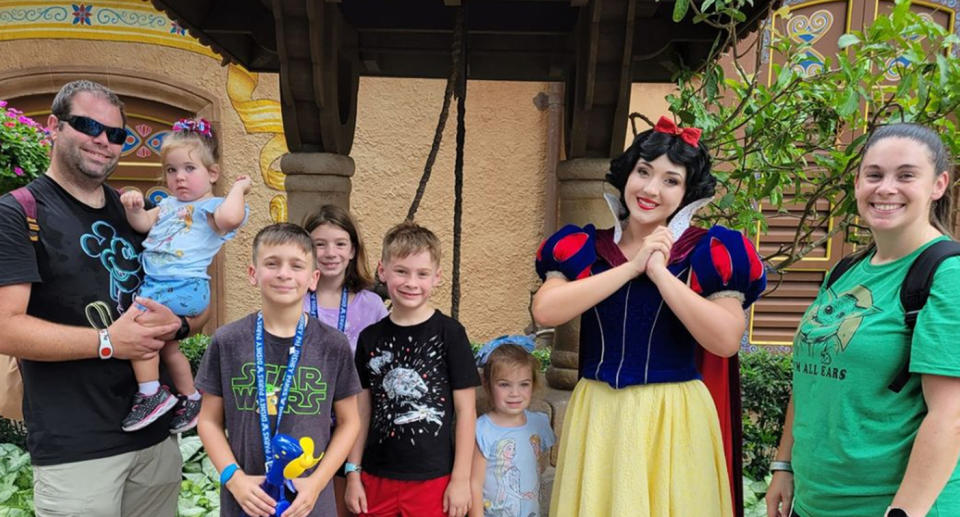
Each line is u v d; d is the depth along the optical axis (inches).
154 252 76.7
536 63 133.0
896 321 55.9
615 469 66.2
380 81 202.2
